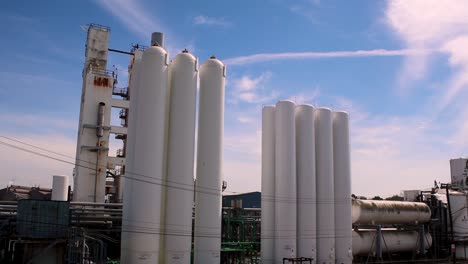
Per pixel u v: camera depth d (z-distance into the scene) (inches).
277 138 1802.4
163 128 1450.5
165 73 1477.6
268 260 1740.9
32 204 1368.1
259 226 2190.0
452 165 3127.5
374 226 2202.3
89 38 2596.0
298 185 1822.1
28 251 1343.5
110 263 1545.3
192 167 1483.8
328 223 1866.4
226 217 2079.2
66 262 1378.0
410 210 2347.4
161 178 1422.2
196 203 1520.7
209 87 1577.3
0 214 1434.5
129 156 1449.3
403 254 2425.0
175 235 1412.4
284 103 1811.0
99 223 1696.6
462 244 2486.5
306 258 1665.8
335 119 2038.6
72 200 2466.8
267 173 1817.2
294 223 1738.4
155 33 2283.5
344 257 1902.1
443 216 2536.9
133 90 1509.6
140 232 1355.8
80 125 2482.8
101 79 2442.2
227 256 1777.8
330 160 1929.1
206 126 1552.7
